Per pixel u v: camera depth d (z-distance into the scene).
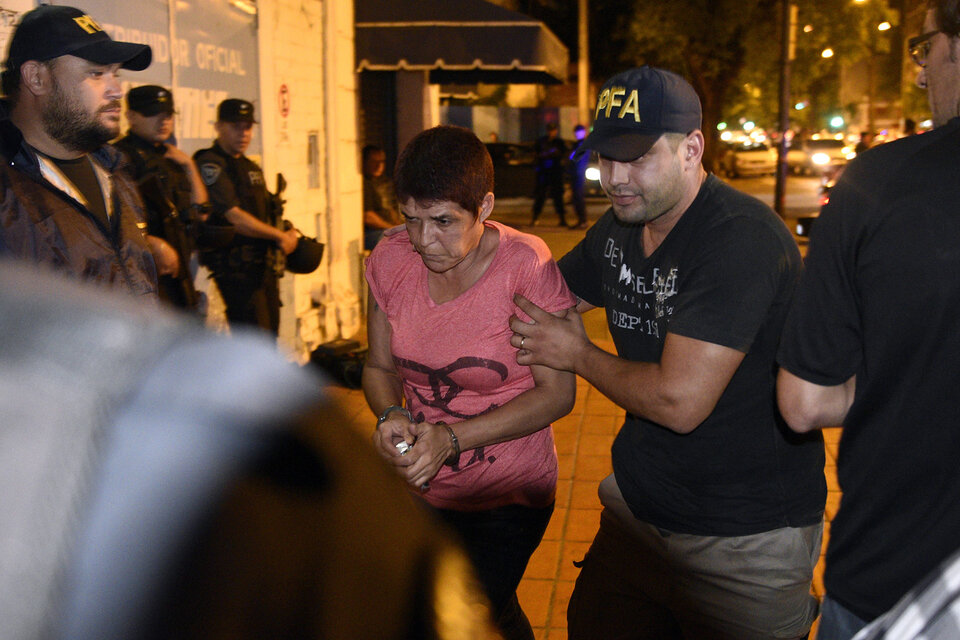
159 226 4.31
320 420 0.68
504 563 2.52
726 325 2.13
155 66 5.08
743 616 2.35
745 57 31.53
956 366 1.55
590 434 5.70
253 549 0.59
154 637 0.54
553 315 2.42
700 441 2.29
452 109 27.02
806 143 38.81
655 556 2.44
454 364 2.46
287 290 6.87
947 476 1.57
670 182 2.19
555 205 17.81
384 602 0.66
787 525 2.31
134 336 0.66
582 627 2.65
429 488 2.50
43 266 2.39
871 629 1.25
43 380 0.59
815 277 1.72
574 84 33.75
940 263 1.54
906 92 30.00
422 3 9.81
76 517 0.55
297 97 7.34
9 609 0.52
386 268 2.54
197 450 0.60
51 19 2.50
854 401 1.71
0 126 2.40
